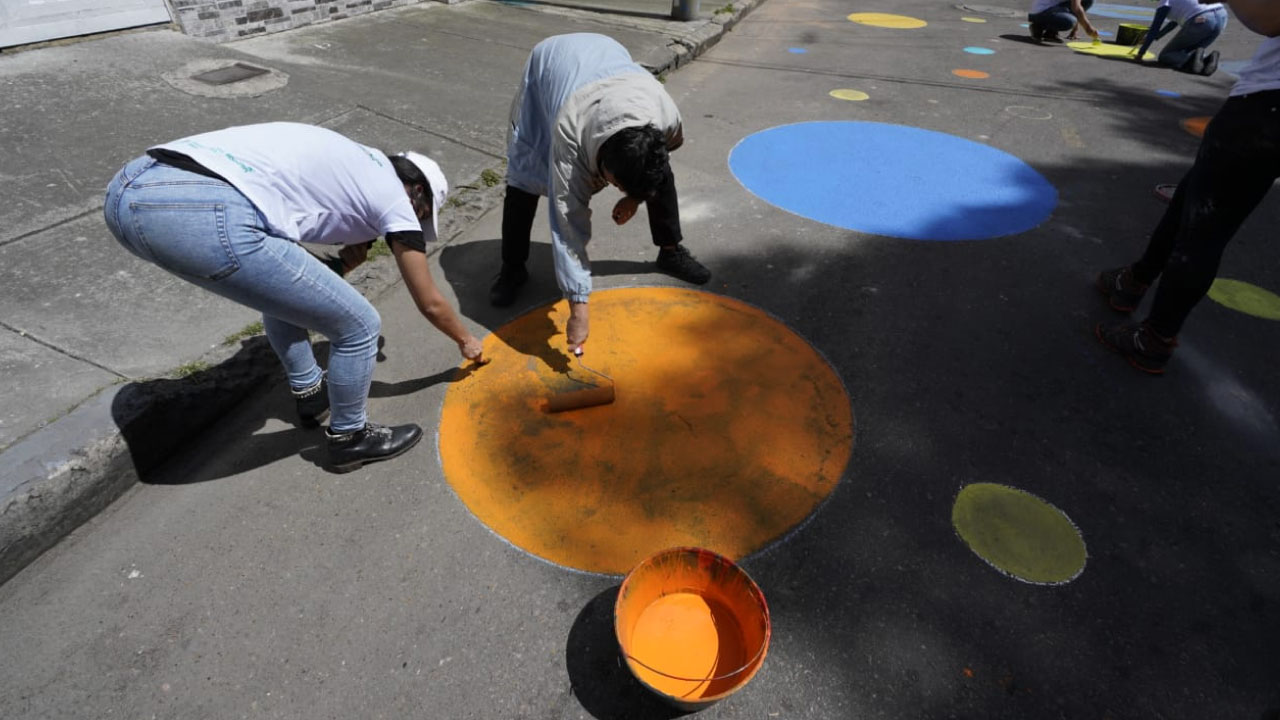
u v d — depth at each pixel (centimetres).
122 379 221
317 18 568
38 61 408
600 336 276
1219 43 792
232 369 238
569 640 171
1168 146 484
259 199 163
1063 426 236
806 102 550
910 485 213
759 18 829
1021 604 180
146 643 168
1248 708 159
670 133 226
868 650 169
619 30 659
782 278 317
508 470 217
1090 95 591
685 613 173
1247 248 344
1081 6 749
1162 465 222
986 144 479
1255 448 229
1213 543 197
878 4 963
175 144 163
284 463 219
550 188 219
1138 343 258
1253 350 275
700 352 268
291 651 167
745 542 195
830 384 253
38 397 211
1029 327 286
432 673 163
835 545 195
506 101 465
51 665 163
